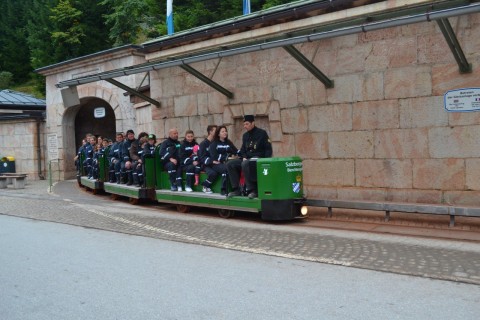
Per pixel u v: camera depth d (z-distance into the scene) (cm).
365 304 512
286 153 1139
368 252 721
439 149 916
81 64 2070
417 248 736
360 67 1009
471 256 679
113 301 546
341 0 996
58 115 2233
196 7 2670
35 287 609
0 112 2588
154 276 638
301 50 1094
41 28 3731
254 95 1200
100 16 3606
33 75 4259
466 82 880
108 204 1383
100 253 778
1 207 1367
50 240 895
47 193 1711
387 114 977
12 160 2372
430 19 703
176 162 1188
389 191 983
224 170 1063
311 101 1091
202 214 1141
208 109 1323
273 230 915
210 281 609
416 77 937
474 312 482
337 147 1053
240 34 1213
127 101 1938
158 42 1415
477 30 861
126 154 1399
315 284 584
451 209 842
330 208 1024
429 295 533
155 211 1223
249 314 494
